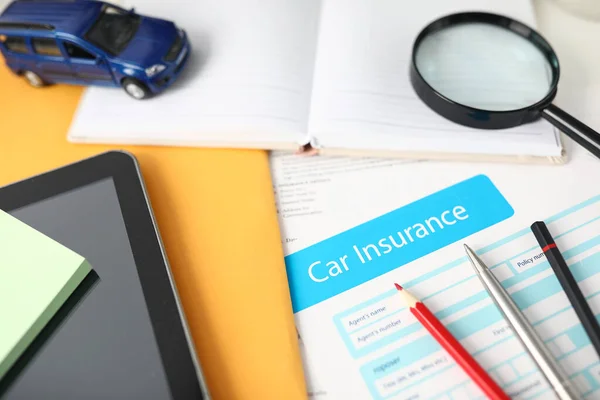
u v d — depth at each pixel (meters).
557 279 0.34
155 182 0.39
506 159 0.38
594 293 0.34
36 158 0.40
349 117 0.39
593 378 0.31
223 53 0.42
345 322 0.34
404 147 0.39
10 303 0.32
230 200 0.38
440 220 0.37
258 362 0.33
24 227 0.34
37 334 0.32
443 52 0.40
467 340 0.33
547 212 0.37
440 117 0.39
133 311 0.32
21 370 0.31
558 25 0.45
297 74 0.41
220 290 0.35
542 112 0.37
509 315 0.32
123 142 0.40
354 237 0.37
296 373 0.32
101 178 0.37
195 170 0.39
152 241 0.35
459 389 0.31
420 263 0.35
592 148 0.36
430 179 0.39
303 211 0.38
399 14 0.43
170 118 0.40
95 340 0.32
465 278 0.35
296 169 0.40
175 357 0.31
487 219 0.37
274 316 0.34
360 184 0.39
